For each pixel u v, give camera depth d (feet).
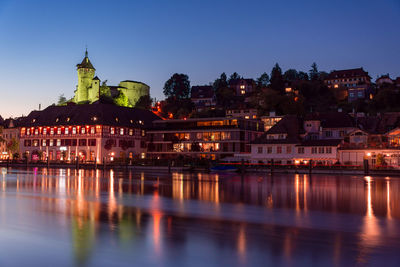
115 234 74.02
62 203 112.37
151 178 221.87
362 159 272.92
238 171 284.82
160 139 387.75
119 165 337.52
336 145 279.90
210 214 95.71
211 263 58.18
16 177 221.66
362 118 350.43
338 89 604.49
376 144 278.87
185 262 58.65
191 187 164.04
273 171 250.78
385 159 264.52
